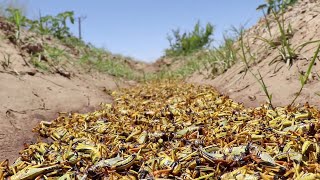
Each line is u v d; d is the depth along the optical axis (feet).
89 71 3.64
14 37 2.89
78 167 1.08
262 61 2.39
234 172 0.91
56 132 1.54
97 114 1.84
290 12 2.85
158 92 2.87
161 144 1.26
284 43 2.06
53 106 2.02
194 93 2.45
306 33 2.27
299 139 1.05
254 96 1.94
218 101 1.90
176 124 1.48
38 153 1.23
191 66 4.33
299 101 1.66
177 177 0.95
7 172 1.07
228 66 2.94
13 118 1.68
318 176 0.84
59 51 3.22
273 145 1.07
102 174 1.01
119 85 3.78
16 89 2.01
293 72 1.94
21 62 2.47
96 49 5.07
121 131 1.44
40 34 3.88
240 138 1.15
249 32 3.37
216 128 1.33
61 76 2.72
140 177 0.98
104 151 1.16
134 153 1.13
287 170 0.90
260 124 1.33
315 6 2.58
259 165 0.94
